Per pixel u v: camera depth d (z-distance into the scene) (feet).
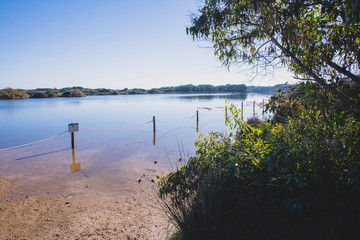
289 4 8.82
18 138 41.11
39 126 55.11
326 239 6.67
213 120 64.75
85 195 17.42
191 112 89.45
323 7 8.10
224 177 9.76
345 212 7.17
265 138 10.43
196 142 12.32
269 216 8.03
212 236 8.55
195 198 10.04
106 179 20.81
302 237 7.09
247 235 7.89
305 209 7.68
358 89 8.64
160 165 24.97
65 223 13.39
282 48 9.29
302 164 8.23
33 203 16.11
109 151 31.48
